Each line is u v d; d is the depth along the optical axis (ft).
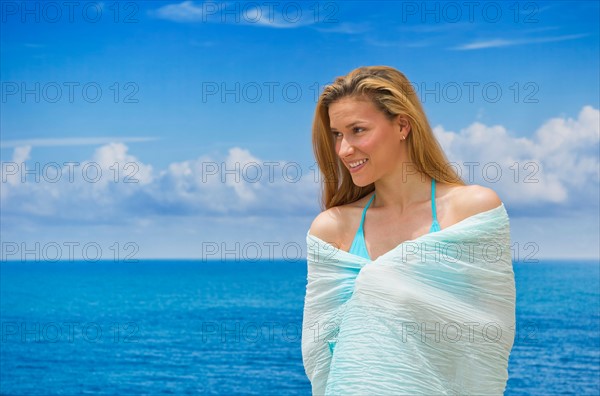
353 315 9.05
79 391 153.69
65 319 192.34
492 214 9.12
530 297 149.69
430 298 8.85
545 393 124.16
